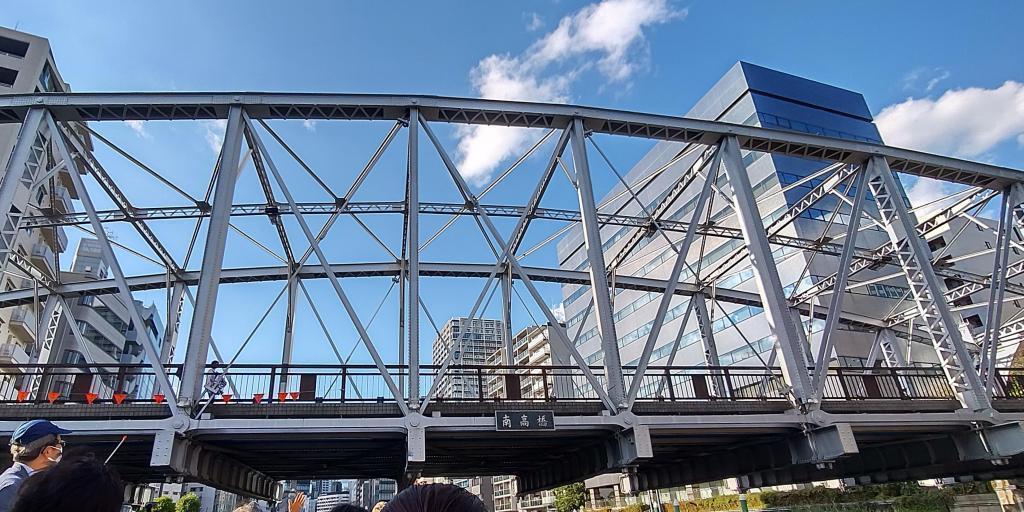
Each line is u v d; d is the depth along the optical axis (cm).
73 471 250
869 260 2991
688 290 3009
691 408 1569
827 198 5644
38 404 1270
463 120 1933
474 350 12506
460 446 1767
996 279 2180
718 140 2061
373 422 1366
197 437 1352
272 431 1324
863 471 2162
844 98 7300
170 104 1745
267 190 2303
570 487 7338
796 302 3253
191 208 2264
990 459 1717
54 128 1647
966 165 2253
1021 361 3534
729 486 4450
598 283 1647
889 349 3597
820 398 1622
